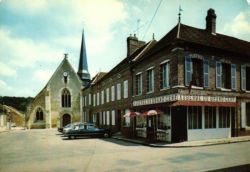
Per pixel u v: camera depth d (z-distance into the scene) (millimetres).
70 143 19906
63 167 10562
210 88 18094
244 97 20062
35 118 48625
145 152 13648
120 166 10289
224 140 16766
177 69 16859
